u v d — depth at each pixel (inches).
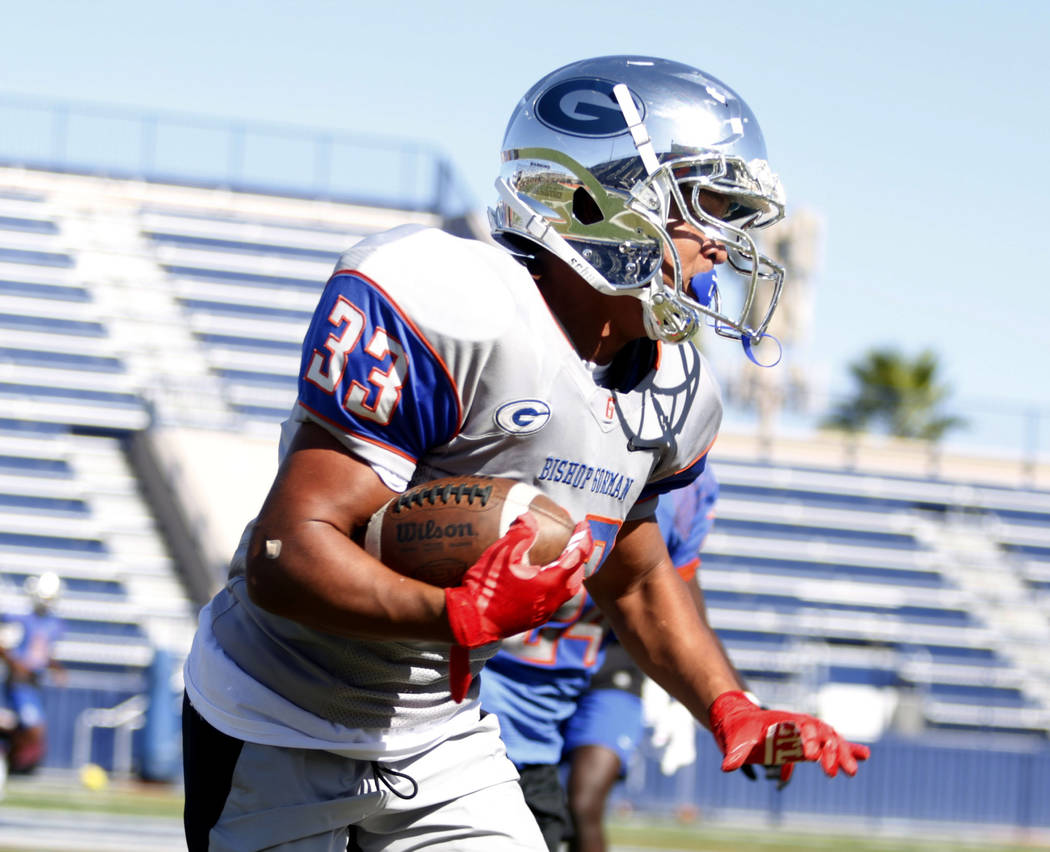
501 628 296.5
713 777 1962.4
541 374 325.7
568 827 589.9
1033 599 2839.6
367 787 353.1
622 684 624.1
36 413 2714.1
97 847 1136.8
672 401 361.7
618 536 394.6
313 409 313.0
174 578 2443.4
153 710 1833.2
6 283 2999.5
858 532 2925.7
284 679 341.7
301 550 303.1
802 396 3169.3
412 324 312.8
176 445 2618.1
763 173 349.7
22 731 1651.1
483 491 311.1
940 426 3518.7
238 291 3115.2
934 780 2050.9
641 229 335.0
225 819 351.3
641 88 343.6
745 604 2682.1
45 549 2449.6
